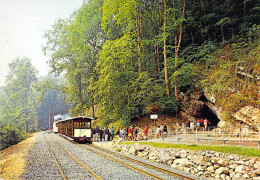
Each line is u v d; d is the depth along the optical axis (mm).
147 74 30812
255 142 15352
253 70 22781
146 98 29703
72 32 42031
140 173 11719
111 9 31719
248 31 27422
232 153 12344
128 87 31172
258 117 18906
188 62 31719
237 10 32844
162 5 34500
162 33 32031
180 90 33000
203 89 27922
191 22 32750
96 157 16953
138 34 32906
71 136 31406
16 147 29422
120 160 15695
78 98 47312
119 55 31281
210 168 12297
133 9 31594
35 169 13008
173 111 30797
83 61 44562
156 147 18219
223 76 24875
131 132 25422
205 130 25375
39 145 26641
